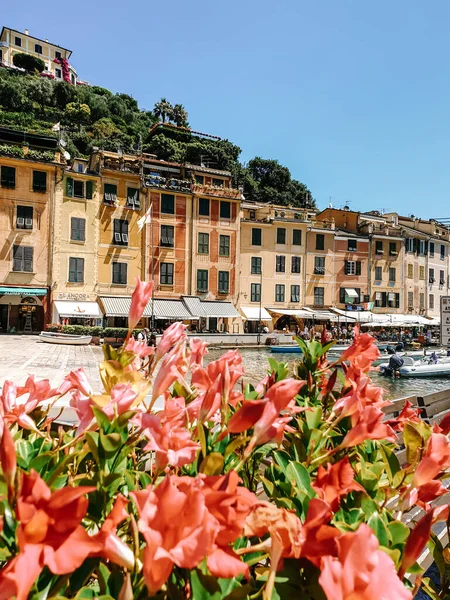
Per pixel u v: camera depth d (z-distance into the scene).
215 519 0.76
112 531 0.84
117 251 36.19
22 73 87.94
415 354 28.83
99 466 1.04
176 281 38.28
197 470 1.24
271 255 43.28
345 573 0.74
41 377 14.02
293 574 0.94
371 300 47.88
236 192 40.88
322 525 0.83
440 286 54.41
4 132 34.44
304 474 1.25
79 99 81.94
